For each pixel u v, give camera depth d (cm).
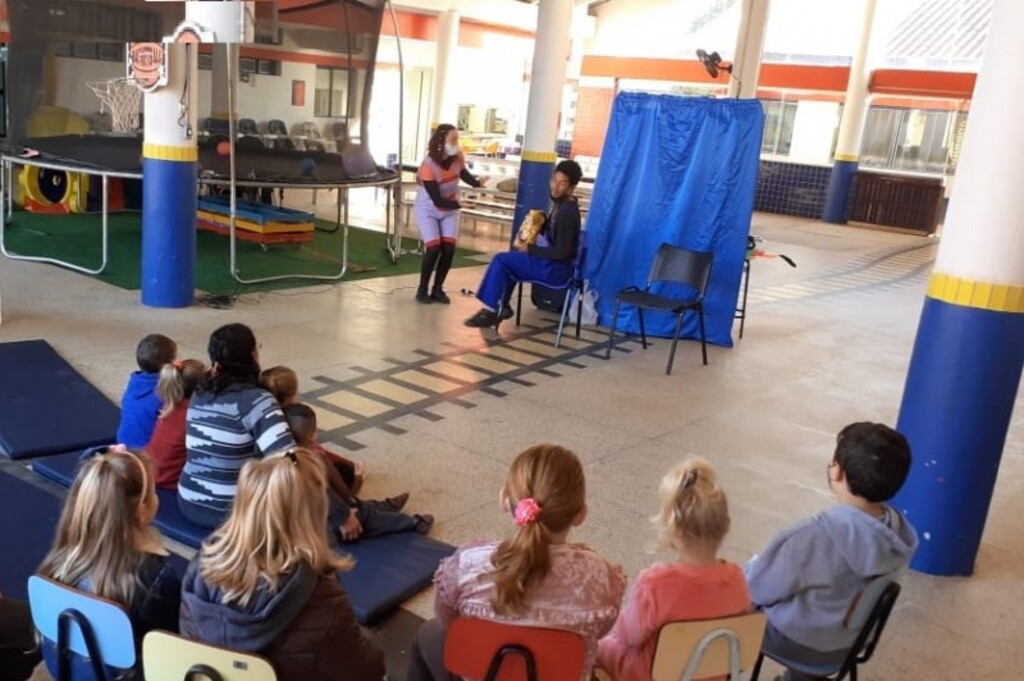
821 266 1213
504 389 558
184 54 632
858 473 240
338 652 195
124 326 610
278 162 964
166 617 211
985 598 354
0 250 816
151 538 210
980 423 353
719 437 508
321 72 1021
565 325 731
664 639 199
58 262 774
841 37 1783
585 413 527
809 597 239
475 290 827
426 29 1566
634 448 478
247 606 186
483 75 1995
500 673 196
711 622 202
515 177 1318
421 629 235
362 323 680
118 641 193
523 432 486
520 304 720
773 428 532
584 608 199
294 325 657
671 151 695
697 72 1898
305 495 192
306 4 1005
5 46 1116
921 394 362
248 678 181
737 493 433
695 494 214
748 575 247
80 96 980
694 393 587
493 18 1510
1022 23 321
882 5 1662
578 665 195
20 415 431
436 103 1490
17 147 868
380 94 1884
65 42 956
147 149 644
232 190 748
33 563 310
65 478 371
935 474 361
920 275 1199
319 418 479
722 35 1864
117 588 200
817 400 596
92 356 541
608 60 2012
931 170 1755
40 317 614
